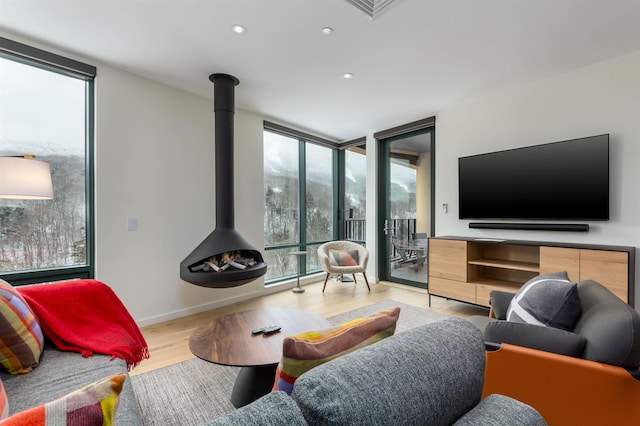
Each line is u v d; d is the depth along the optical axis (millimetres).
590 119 2777
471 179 3539
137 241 2922
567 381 1203
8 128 2350
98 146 2676
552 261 2660
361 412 550
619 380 1102
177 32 2242
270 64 2729
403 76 2969
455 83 3131
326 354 830
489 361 1359
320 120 4316
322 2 1927
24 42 2305
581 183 2771
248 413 520
